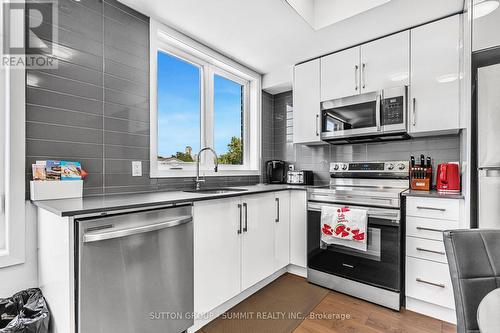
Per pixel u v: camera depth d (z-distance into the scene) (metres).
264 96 3.26
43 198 1.39
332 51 2.52
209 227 1.70
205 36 2.25
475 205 1.67
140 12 1.91
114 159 1.76
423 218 1.85
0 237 1.35
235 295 1.91
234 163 3.00
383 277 1.97
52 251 1.23
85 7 1.63
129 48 1.86
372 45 2.29
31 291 1.36
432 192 1.96
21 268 1.37
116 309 1.21
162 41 2.20
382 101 2.19
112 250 1.20
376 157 2.61
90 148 1.64
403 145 2.45
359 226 2.03
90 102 1.64
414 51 2.07
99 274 1.15
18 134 1.34
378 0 1.80
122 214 1.24
